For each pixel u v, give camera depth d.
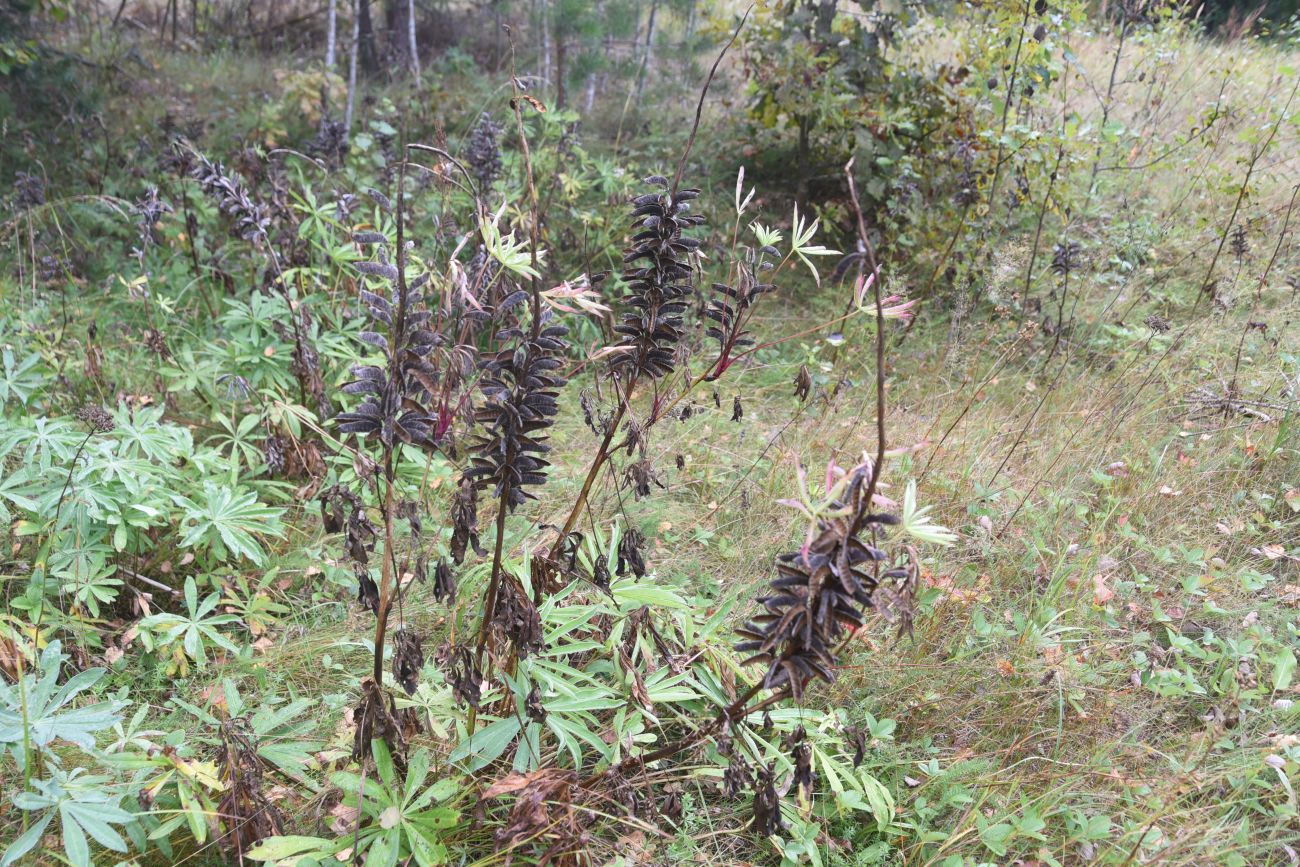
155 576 3.32
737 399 3.13
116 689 2.81
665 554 3.63
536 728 2.33
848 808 2.53
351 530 2.11
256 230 4.05
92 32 9.77
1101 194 6.54
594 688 2.46
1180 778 2.56
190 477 3.47
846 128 6.35
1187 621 3.37
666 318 2.26
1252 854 2.44
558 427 4.54
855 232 6.35
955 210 5.81
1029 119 6.11
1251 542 3.76
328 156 5.95
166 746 2.32
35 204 5.86
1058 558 3.54
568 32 7.58
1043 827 2.33
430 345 1.91
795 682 1.75
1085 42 8.48
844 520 1.68
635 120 8.45
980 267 5.63
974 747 2.82
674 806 2.41
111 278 5.44
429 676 2.64
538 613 2.38
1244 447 4.16
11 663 2.42
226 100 8.88
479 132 5.39
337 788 2.40
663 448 4.27
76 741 2.08
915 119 6.43
